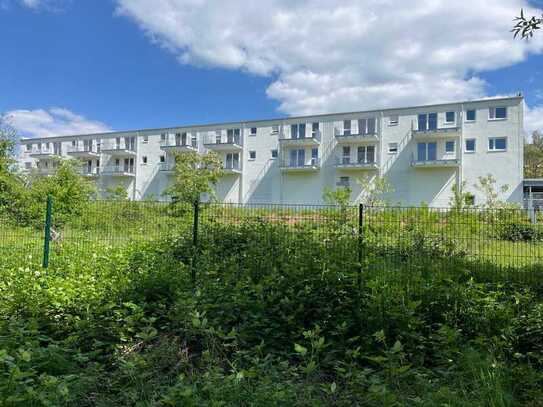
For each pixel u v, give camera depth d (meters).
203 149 47.94
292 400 3.08
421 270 6.17
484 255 6.88
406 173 38.66
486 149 35.59
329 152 42.16
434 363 4.33
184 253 8.07
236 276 6.10
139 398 3.12
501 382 3.61
